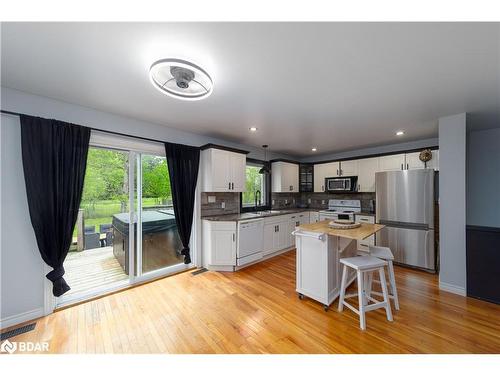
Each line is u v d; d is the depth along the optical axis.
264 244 3.81
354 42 1.30
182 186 3.17
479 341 1.70
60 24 1.15
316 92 1.99
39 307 2.04
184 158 3.18
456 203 2.51
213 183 3.34
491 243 2.31
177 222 3.10
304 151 4.93
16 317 1.93
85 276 2.73
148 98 2.12
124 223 2.82
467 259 2.45
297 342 1.71
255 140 3.87
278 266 3.52
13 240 1.93
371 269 1.95
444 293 2.52
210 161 3.34
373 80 1.77
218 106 2.32
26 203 1.99
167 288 2.67
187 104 2.27
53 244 2.05
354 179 4.45
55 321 1.98
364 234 2.11
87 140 2.29
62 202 2.12
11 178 1.92
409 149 3.85
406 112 2.48
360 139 3.78
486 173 3.28
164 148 3.04
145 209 2.97
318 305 2.28
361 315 1.87
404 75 1.69
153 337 1.78
